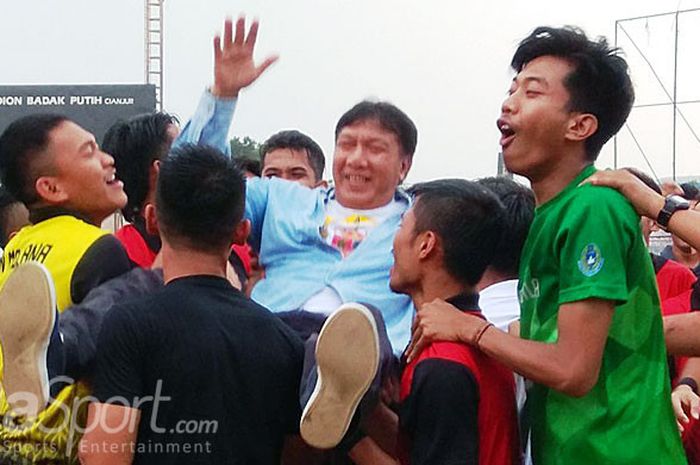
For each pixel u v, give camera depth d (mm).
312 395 2314
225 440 2332
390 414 2592
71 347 2607
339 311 2287
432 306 2510
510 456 2504
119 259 2865
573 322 2346
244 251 3375
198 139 3201
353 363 2279
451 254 2561
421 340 2482
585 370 2322
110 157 3133
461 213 2564
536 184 2582
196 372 2312
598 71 2502
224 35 3152
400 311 3236
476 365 2438
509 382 2564
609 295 2328
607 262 2346
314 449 2674
